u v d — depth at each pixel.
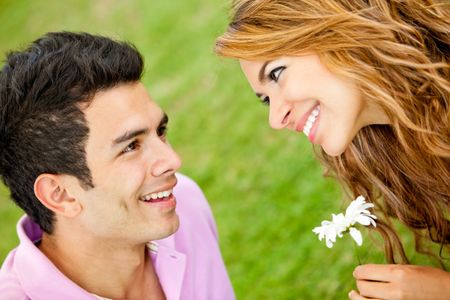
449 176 2.96
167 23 8.76
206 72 7.43
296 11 2.70
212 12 8.39
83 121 2.34
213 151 6.26
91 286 2.60
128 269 2.62
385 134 3.08
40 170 2.41
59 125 2.34
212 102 6.91
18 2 12.27
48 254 2.62
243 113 6.50
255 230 5.16
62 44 2.43
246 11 2.79
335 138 2.78
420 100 2.78
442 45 2.85
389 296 2.66
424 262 4.09
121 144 2.38
